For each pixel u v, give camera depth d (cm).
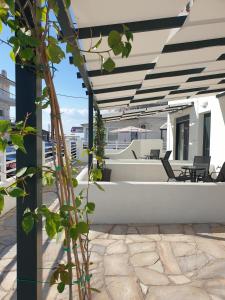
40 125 160
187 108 1160
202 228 475
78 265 171
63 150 157
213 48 418
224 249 389
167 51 405
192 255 371
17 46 124
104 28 313
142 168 927
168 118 1473
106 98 733
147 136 2561
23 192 134
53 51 131
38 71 141
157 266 343
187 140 1239
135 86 614
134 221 502
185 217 504
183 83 655
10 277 318
